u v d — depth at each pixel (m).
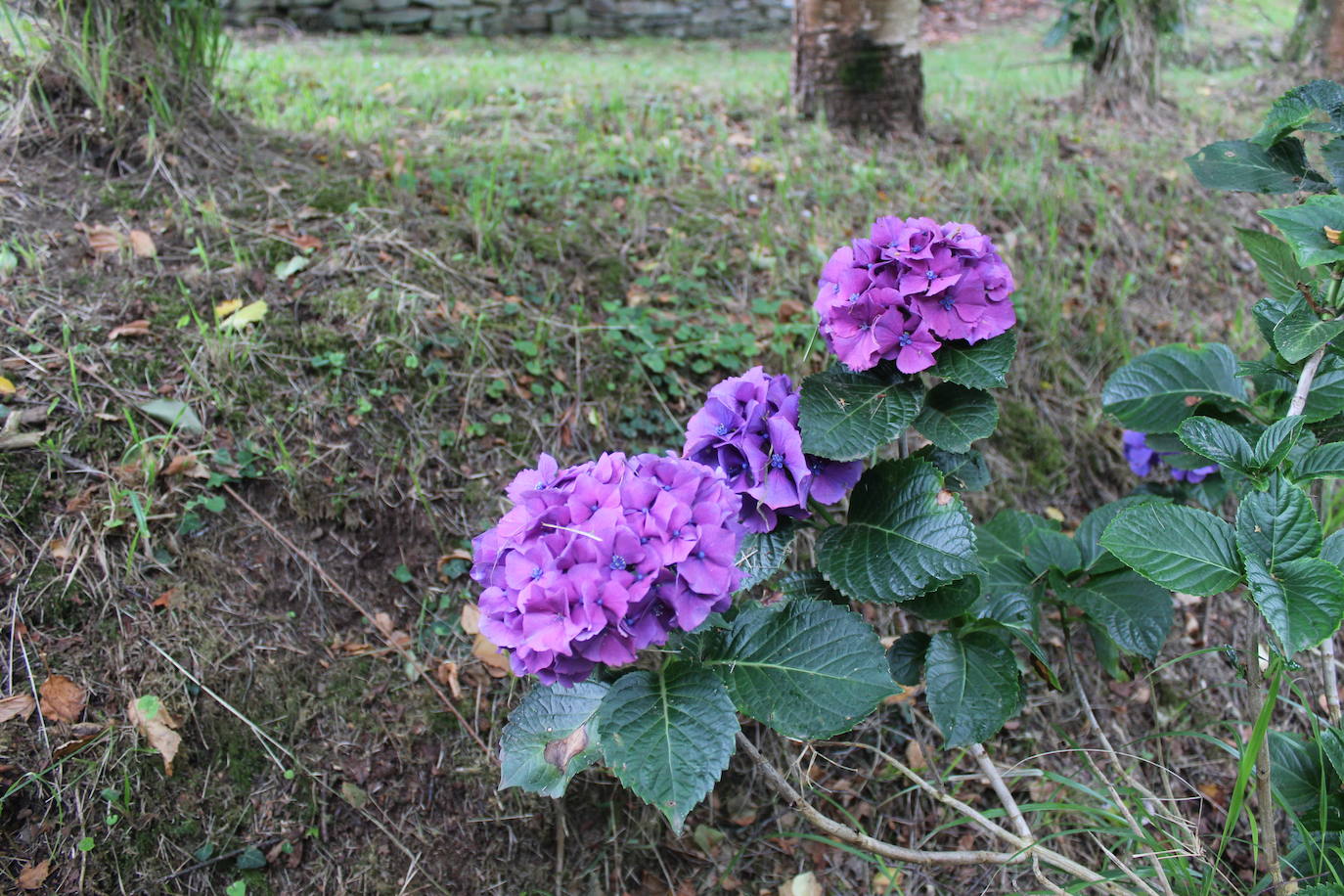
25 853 0.78
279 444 1.00
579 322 1.22
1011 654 0.80
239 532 0.97
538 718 0.76
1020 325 1.37
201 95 1.33
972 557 0.73
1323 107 0.73
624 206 1.43
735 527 0.70
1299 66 2.50
